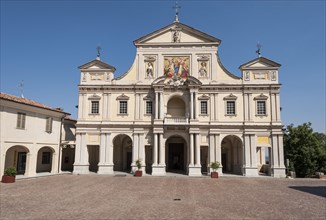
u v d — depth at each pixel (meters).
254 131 40.72
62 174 39.94
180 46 43.72
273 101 41.28
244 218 15.06
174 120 41.25
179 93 42.56
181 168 46.28
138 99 42.88
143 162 41.22
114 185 28.44
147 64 43.84
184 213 16.16
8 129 33.00
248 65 42.41
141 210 16.88
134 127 42.03
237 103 41.81
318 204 19.00
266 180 35.00
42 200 19.95
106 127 42.25
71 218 14.88
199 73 43.03
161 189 25.83
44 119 38.78
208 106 42.00
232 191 24.94
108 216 15.35
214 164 37.75
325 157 42.00
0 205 18.19
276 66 41.97
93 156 47.09
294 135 43.31
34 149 36.75
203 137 41.34
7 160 36.56
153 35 44.03
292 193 23.98
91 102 43.38
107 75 43.62
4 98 31.84
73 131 49.50
